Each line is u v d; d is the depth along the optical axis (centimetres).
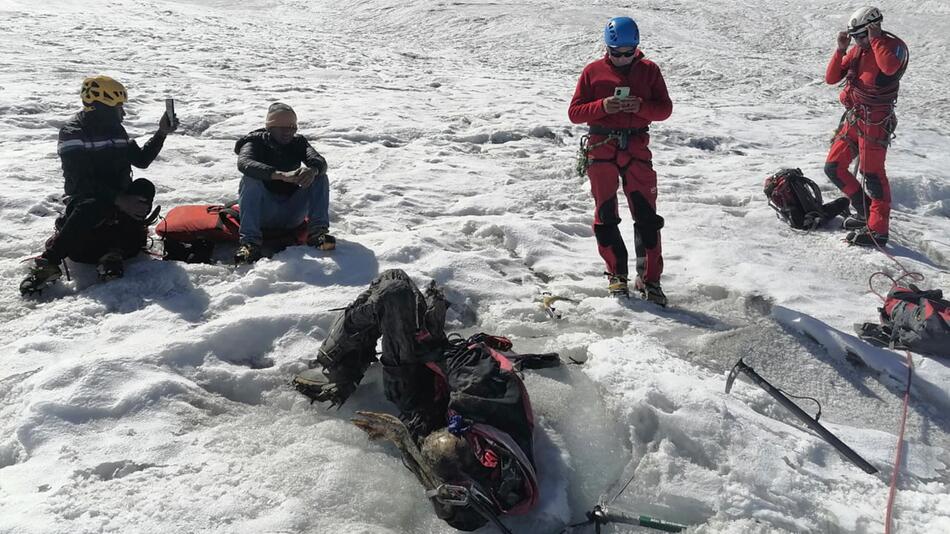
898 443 414
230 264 566
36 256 563
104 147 525
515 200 771
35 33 1703
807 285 598
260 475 358
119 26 1941
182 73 1364
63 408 388
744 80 1812
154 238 607
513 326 510
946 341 485
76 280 534
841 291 598
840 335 502
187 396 412
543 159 933
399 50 2072
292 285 531
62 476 353
